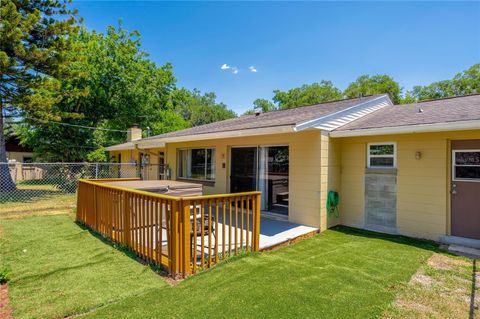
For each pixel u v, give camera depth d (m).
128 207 4.59
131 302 2.89
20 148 25.06
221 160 8.82
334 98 32.72
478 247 5.11
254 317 2.62
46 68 12.35
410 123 5.59
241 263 4.00
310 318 2.63
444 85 28.42
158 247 3.85
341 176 7.09
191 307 2.79
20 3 12.22
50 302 2.89
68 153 19.08
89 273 3.65
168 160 11.27
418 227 5.88
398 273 3.80
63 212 8.20
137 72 21.12
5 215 7.74
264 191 7.64
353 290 3.23
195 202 3.71
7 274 3.45
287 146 7.11
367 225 6.63
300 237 5.64
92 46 19.05
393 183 6.25
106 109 20.08
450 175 5.53
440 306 2.93
